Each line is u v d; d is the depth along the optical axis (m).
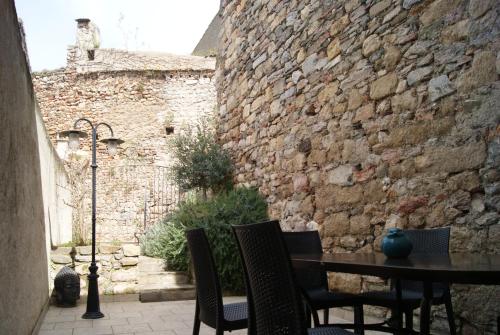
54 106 13.69
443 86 3.58
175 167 8.46
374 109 4.33
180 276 6.82
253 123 6.95
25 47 4.23
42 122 5.83
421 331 2.12
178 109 13.41
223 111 8.18
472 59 3.35
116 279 6.68
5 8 2.94
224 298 6.04
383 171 4.17
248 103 7.15
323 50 5.21
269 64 6.50
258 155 6.76
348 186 4.65
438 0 3.67
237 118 7.57
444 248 2.85
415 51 3.88
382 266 1.82
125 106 13.44
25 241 3.77
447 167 3.51
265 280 1.97
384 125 4.18
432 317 3.55
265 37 6.67
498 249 3.08
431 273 1.61
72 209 8.80
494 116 3.16
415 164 3.81
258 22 6.91
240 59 7.51
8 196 2.97
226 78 8.09
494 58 3.18
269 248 1.89
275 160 6.24
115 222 12.25
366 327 2.82
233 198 6.75
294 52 5.85
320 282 3.53
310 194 5.34
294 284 1.79
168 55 14.51
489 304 3.10
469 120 3.35
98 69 14.04
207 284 2.66
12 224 3.10
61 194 8.41
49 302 5.96
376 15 4.38
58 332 4.28
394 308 2.84
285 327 1.86
